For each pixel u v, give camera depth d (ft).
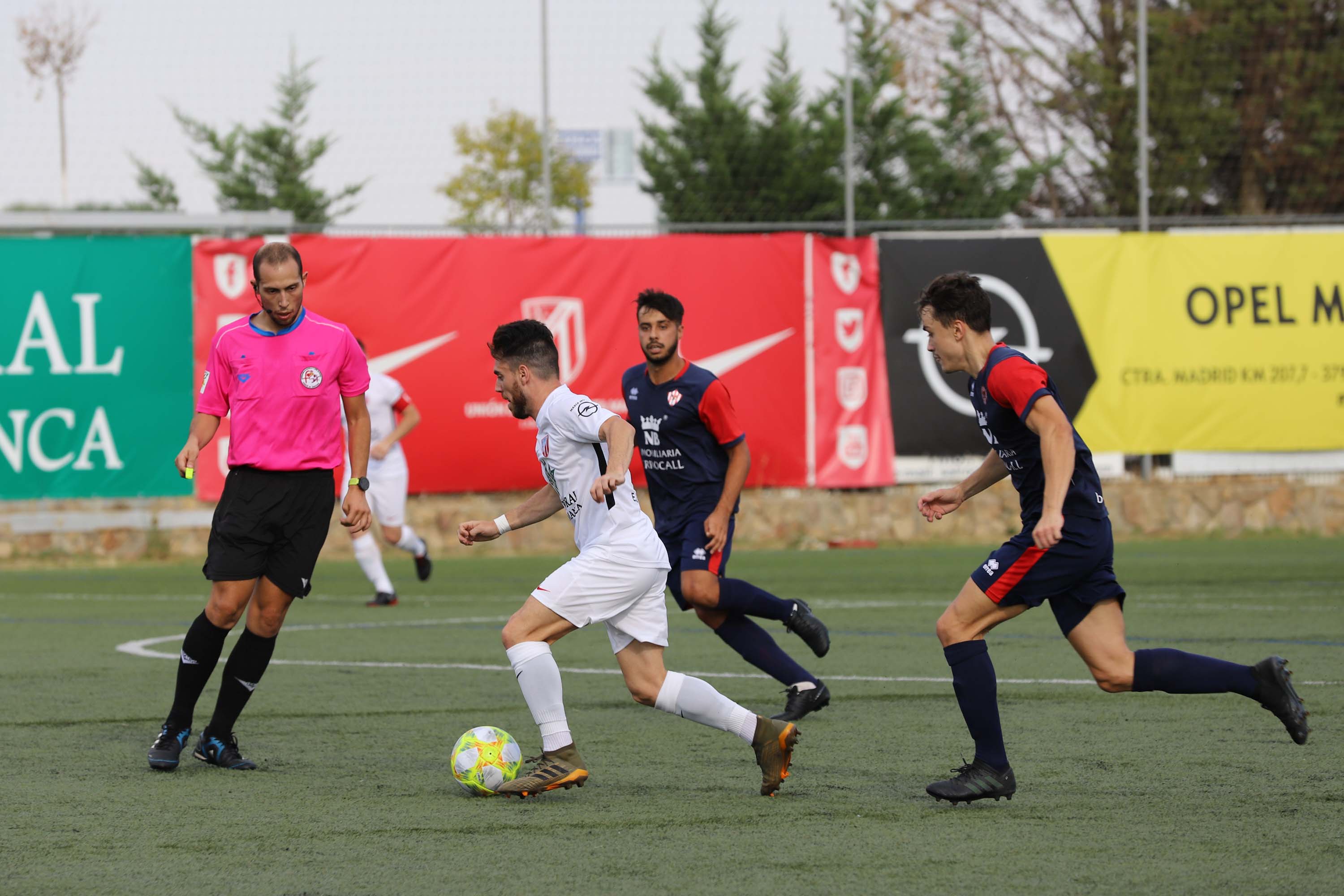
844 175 184.55
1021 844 42.06
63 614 116.16
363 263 160.86
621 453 48.62
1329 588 127.65
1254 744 58.49
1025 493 48.49
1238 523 181.88
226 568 54.29
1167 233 178.09
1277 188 195.00
